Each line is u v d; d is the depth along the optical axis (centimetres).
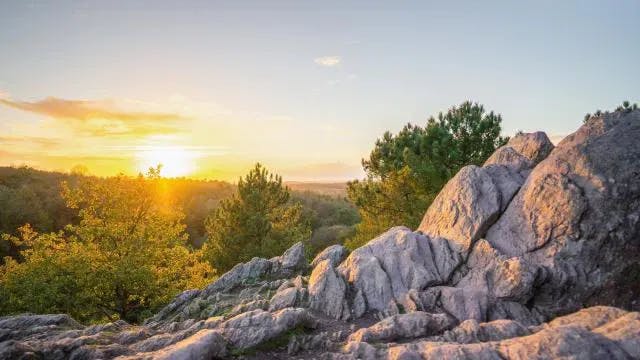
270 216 3972
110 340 1363
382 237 1967
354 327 1469
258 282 2094
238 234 3522
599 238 1577
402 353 1111
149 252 2736
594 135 1794
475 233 1792
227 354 1216
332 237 8188
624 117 1806
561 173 1742
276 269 2236
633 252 1552
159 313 2055
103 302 2600
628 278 1548
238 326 1362
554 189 1709
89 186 2909
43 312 2377
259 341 1278
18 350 1129
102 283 2486
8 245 6638
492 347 1071
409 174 2995
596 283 1548
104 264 2564
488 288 1591
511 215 1809
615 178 1611
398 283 1709
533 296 1576
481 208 1859
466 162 3011
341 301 1611
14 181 9825
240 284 2100
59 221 8081
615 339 1025
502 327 1277
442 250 1797
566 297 1566
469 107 3142
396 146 3272
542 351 998
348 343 1267
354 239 3350
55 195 8881
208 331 1211
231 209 3619
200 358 1108
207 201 11044
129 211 2944
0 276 2689
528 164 2162
